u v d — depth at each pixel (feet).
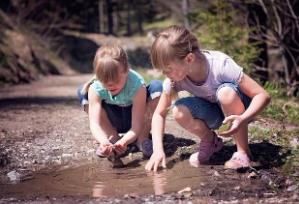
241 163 9.77
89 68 75.36
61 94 29.76
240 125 8.75
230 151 11.00
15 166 10.74
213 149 10.50
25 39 54.24
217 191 8.11
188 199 7.79
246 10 25.85
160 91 11.46
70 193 8.54
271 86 18.80
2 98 26.63
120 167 10.38
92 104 11.09
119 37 101.55
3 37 47.73
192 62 9.06
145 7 109.09
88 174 9.89
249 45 22.09
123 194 8.34
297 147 10.77
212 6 27.27
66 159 11.25
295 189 8.15
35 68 50.98
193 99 10.01
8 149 12.00
